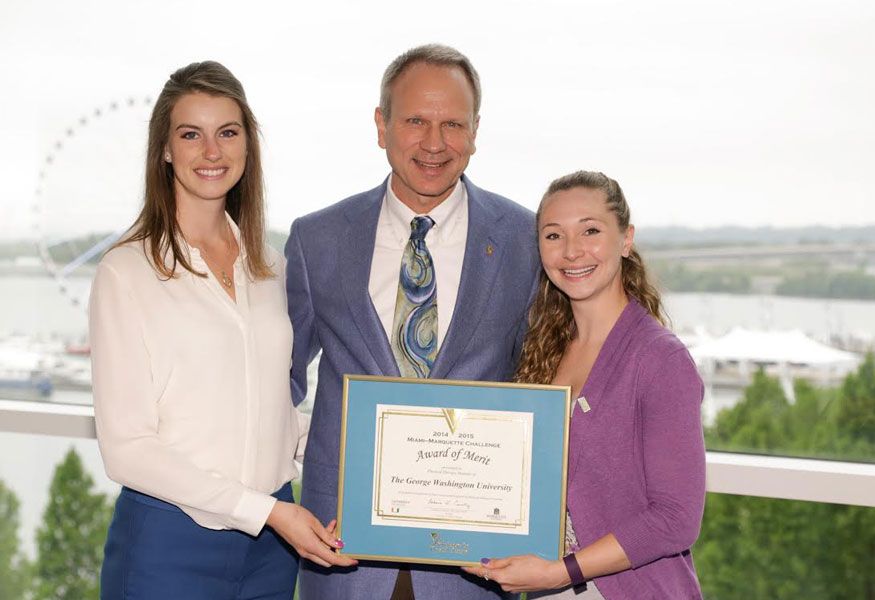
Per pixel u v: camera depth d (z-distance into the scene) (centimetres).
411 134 201
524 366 200
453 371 201
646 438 174
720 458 278
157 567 188
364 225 211
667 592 176
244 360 194
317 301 211
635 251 195
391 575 203
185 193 197
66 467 363
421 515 185
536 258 211
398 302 207
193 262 193
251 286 203
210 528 191
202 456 188
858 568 313
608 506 178
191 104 191
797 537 318
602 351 183
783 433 300
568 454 181
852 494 258
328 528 189
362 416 186
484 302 205
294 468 211
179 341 187
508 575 177
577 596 181
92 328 187
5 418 327
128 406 183
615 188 188
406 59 206
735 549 324
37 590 368
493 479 182
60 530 365
